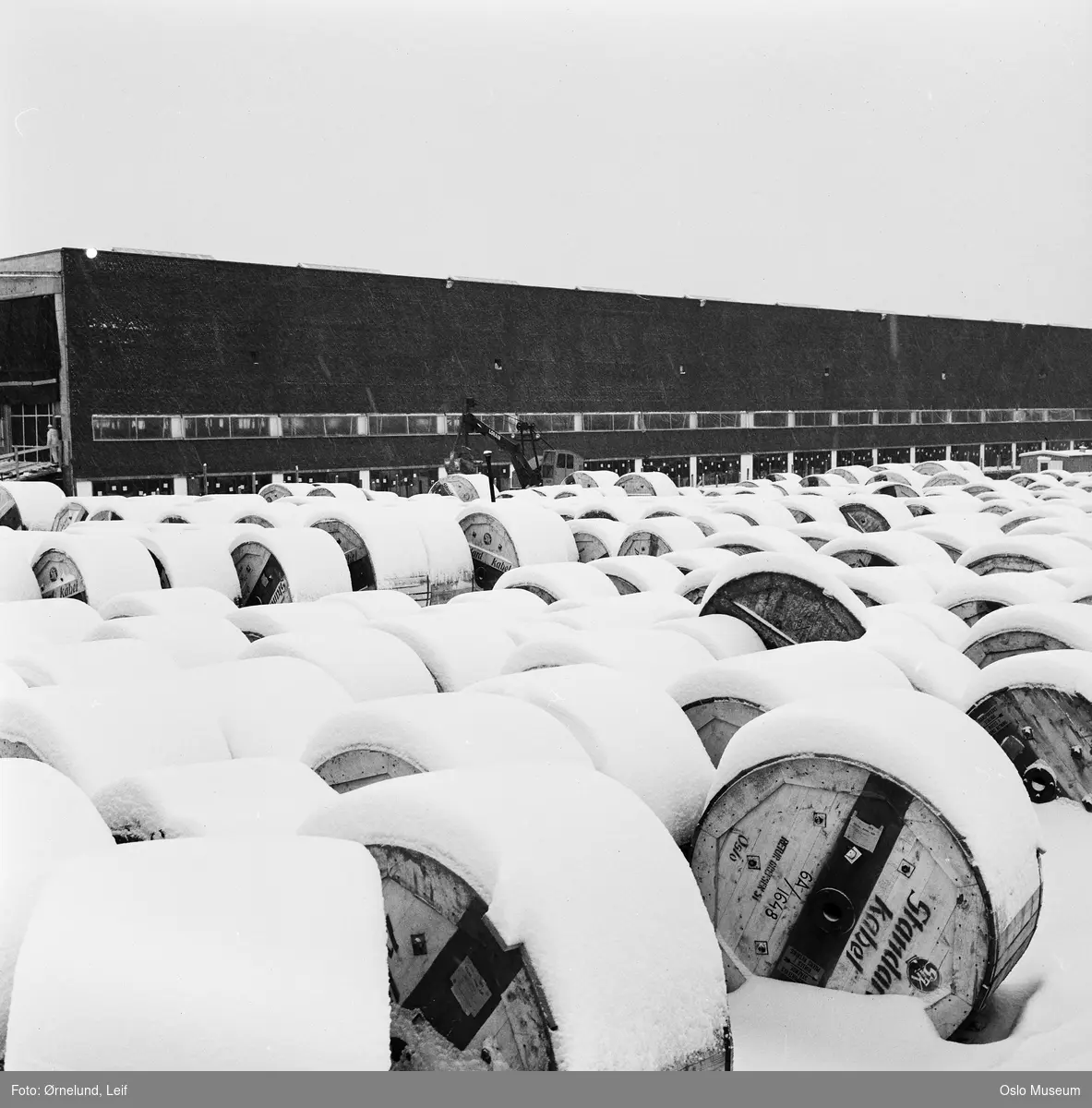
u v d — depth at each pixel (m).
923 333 57.97
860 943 4.82
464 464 36.09
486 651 8.09
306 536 13.66
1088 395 63.12
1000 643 7.30
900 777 4.71
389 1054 3.08
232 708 6.45
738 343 53.06
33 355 37.28
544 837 3.63
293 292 41.22
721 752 6.22
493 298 46.25
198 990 3.01
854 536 12.09
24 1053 3.00
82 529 15.03
